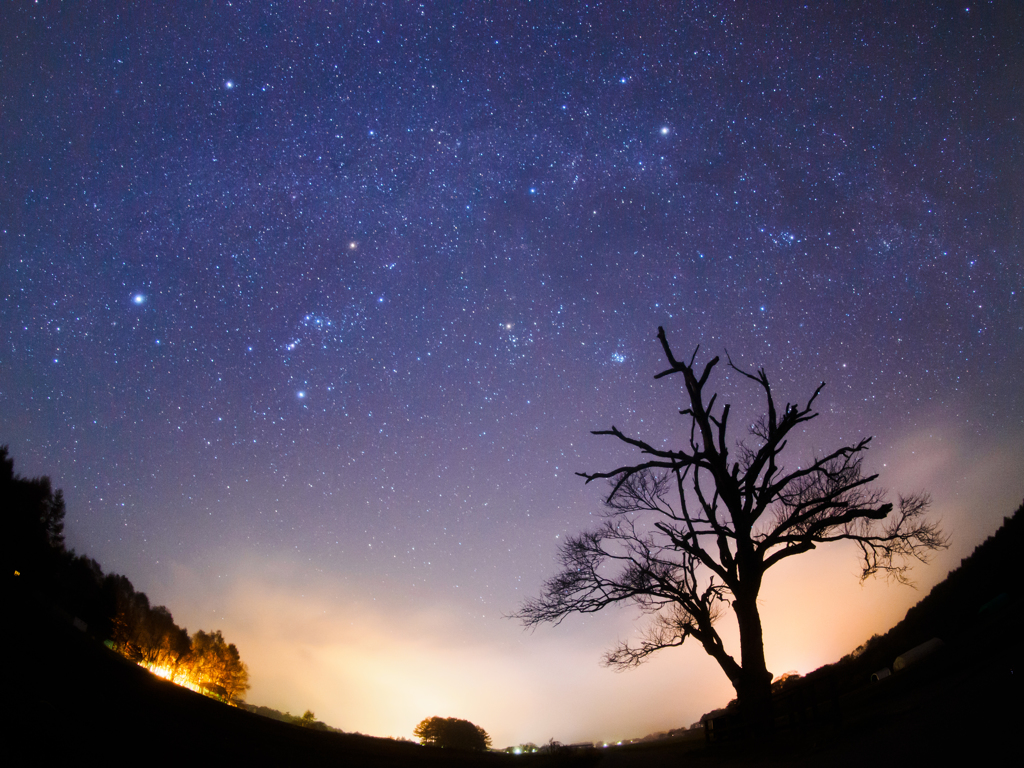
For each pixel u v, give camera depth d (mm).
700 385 16750
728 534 15859
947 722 7031
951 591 19438
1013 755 4746
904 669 14180
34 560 25312
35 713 7242
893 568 16953
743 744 11898
